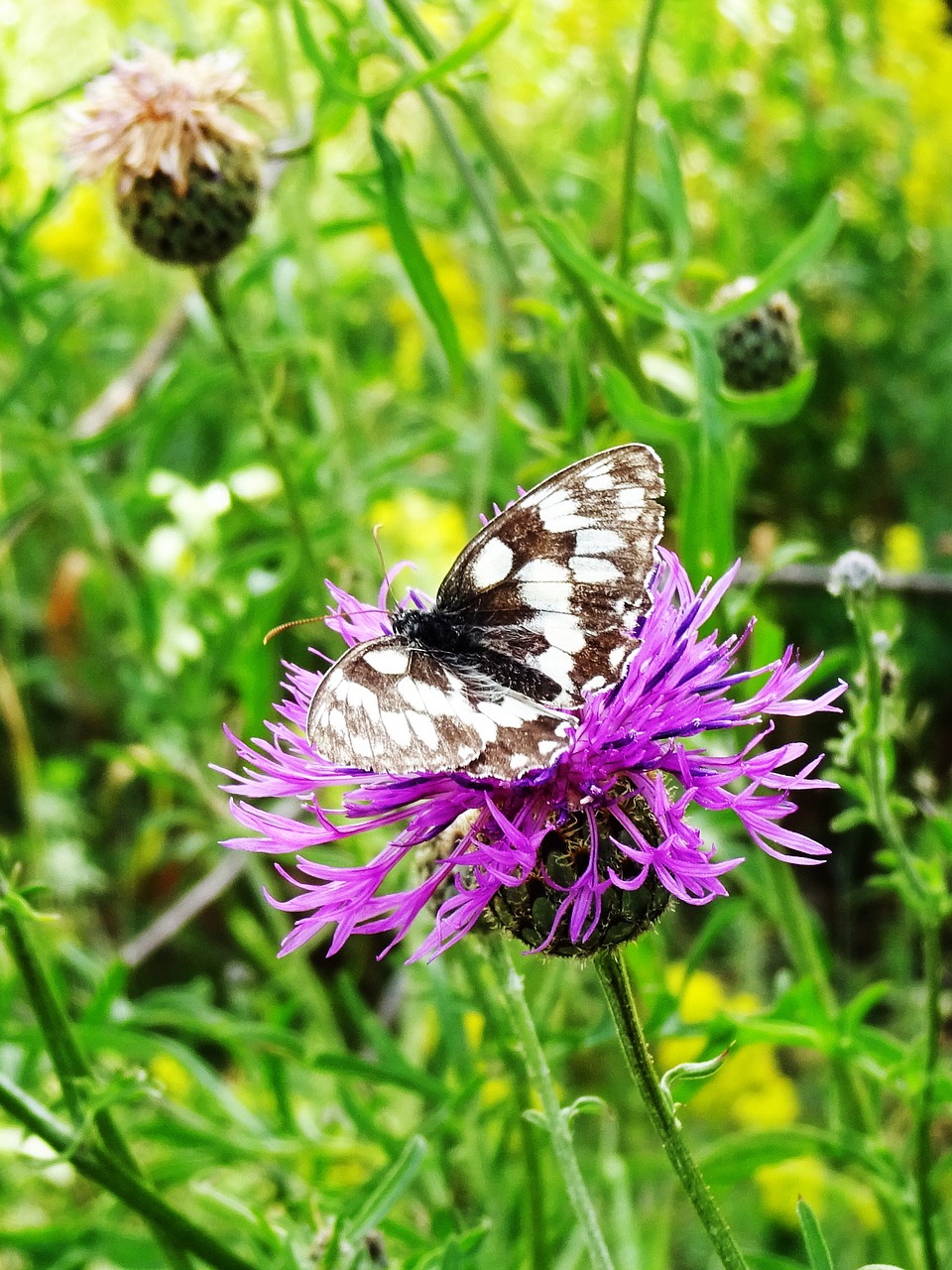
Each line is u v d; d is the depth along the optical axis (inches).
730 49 12.0
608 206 12.1
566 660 4.7
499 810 4.6
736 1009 10.0
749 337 7.8
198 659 9.9
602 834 4.5
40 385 10.2
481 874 4.5
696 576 6.4
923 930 6.1
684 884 4.3
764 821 4.5
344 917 4.5
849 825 6.2
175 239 7.5
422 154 12.2
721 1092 10.0
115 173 7.7
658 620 4.8
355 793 4.7
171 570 9.8
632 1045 4.5
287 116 8.9
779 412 6.4
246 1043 8.3
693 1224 9.4
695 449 6.4
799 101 12.2
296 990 9.3
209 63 7.7
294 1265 5.9
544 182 12.1
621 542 4.8
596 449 7.5
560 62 11.4
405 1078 6.9
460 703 4.5
